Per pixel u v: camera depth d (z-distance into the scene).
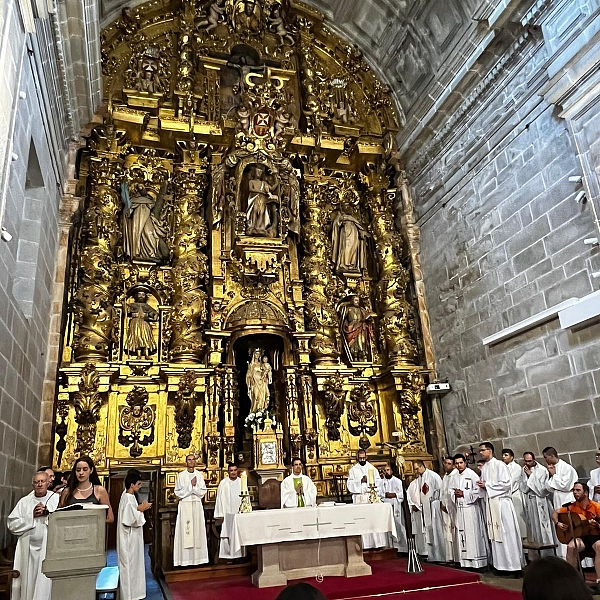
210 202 12.27
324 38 15.01
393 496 9.42
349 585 6.80
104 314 10.31
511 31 9.90
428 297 12.59
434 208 12.56
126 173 12.03
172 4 13.64
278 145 13.04
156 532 9.11
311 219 12.93
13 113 5.77
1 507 6.26
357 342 12.30
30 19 6.27
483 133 10.88
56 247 10.15
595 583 6.21
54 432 9.34
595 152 7.83
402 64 13.73
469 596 6.16
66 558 4.13
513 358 9.63
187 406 10.09
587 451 7.93
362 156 13.77
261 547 7.35
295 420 10.77
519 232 9.66
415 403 11.51
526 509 8.29
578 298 8.23
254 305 11.45
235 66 13.86
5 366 6.37
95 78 10.53
